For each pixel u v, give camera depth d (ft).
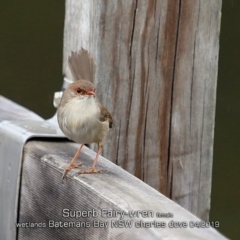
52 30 46.19
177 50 23.45
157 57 23.25
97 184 18.25
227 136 40.42
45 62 46.47
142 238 15.29
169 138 23.91
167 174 24.09
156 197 17.21
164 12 23.04
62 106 23.24
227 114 40.14
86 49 22.94
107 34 22.58
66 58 24.76
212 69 24.11
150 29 22.98
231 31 39.29
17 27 47.32
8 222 22.27
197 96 24.03
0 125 23.52
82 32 23.15
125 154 23.54
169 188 24.21
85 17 22.90
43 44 46.57
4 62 47.55
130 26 22.75
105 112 22.82
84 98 22.54
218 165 40.68
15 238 21.90
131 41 22.85
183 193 24.43
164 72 23.44
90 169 19.75
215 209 41.06
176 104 23.79
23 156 22.02
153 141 23.73
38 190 20.97
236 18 39.24
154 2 22.88
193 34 23.57
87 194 18.19
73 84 23.15
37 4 46.88
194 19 23.49
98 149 22.90
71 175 19.26
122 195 17.22
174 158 24.07
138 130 23.52
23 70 47.03
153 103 23.50
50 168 20.36
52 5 46.29
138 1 22.68
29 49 46.96
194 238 14.52
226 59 39.63
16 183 21.97
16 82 47.16
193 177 24.47
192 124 24.13
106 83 22.89
